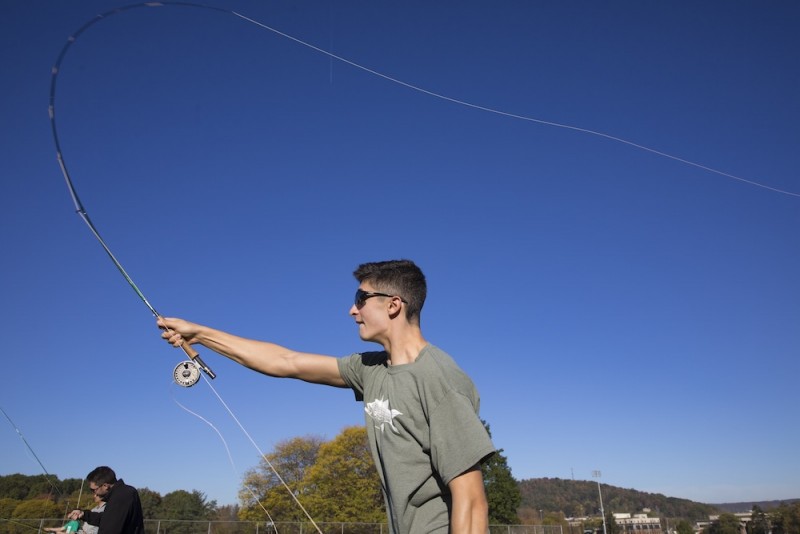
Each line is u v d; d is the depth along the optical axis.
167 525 23.52
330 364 2.70
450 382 2.09
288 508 42.75
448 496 2.12
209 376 2.99
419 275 2.41
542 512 83.94
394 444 2.16
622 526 116.62
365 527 30.70
